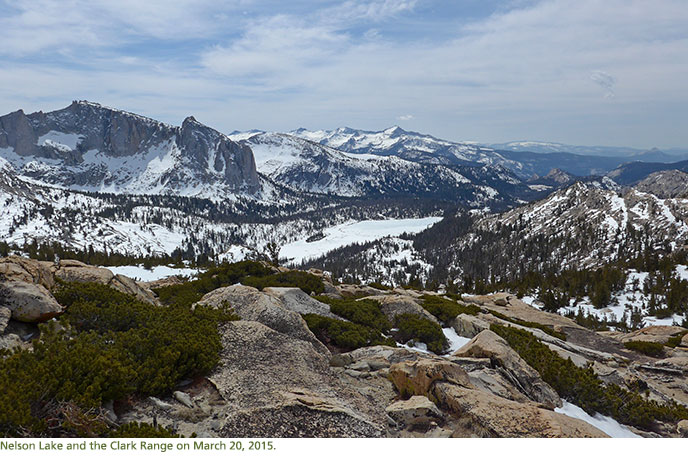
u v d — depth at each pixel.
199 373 11.81
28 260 15.62
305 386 12.20
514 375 15.71
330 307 24.64
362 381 14.34
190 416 9.94
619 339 38.25
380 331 22.44
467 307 33.78
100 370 9.59
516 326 28.16
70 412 8.22
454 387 12.46
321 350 16.58
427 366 13.05
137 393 10.49
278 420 10.03
